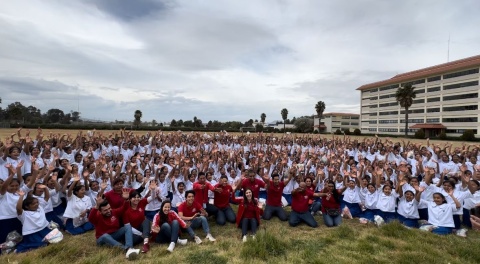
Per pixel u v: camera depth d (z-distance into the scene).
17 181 6.71
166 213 6.63
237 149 17.70
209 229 7.21
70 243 6.44
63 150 11.51
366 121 101.75
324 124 106.31
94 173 9.23
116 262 5.59
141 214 6.84
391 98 89.06
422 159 11.84
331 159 12.42
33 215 6.38
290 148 19.00
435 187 8.71
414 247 6.23
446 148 14.23
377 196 8.66
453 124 69.38
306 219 8.00
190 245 6.51
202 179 8.54
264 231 7.04
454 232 7.40
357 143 16.81
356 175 9.27
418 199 8.09
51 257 5.75
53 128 52.88
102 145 13.70
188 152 13.69
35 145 11.45
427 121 76.94
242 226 7.19
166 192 9.30
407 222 8.03
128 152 13.95
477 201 8.02
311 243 6.52
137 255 5.80
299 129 86.81
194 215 7.32
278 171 11.03
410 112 82.50
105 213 6.34
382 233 7.15
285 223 8.29
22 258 5.67
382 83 91.62
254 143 19.27
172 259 5.71
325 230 7.64
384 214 8.39
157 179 9.34
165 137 18.61
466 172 9.19
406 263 5.51
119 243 6.20
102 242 6.27
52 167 8.31
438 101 73.69
